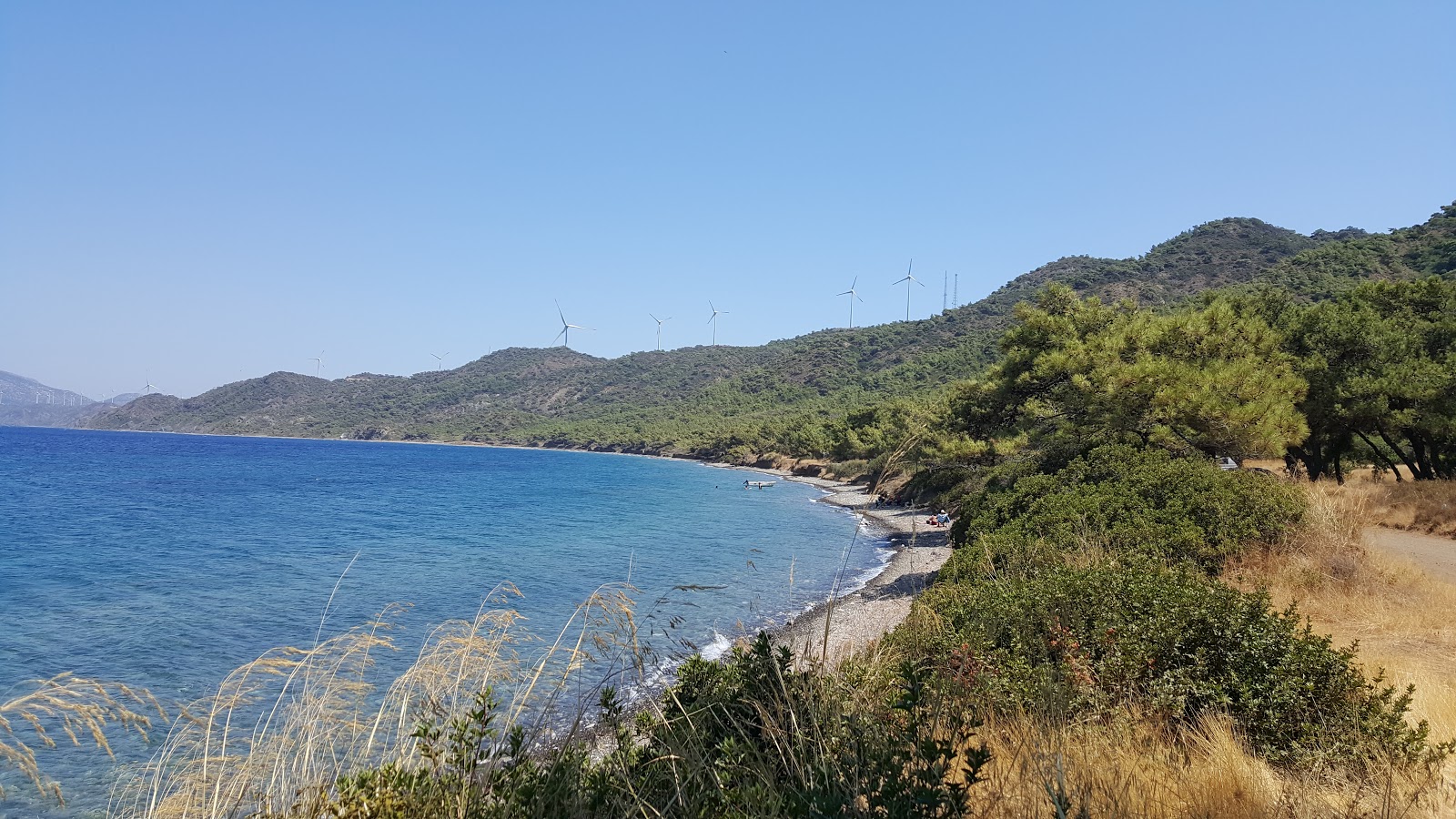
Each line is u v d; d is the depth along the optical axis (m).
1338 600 11.45
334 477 96.62
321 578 28.27
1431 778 4.79
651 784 3.87
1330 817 4.26
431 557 33.50
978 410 31.25
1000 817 3.88
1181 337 26.05
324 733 4.48
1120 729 5.62
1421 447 31.64
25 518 49.22
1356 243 104.88
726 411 198.00
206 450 169.88
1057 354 26.48
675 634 16.83
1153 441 22.11
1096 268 188.38
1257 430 20.66
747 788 3.58
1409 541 19.17
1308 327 31.30
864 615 20.02
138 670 16.33
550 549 35.97
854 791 3.46
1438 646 9.20
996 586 8.85
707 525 46.09
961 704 5.28
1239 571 12.51
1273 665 6.03
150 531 43.41
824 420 118.38
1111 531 13.94
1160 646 6.39
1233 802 4.35
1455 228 98.94
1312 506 14.83
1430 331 31.28
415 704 4.32
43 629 20.19
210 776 4.20
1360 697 5.79
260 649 18.14
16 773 9.91
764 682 4.60
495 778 3.79
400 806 3.58
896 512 50.28
